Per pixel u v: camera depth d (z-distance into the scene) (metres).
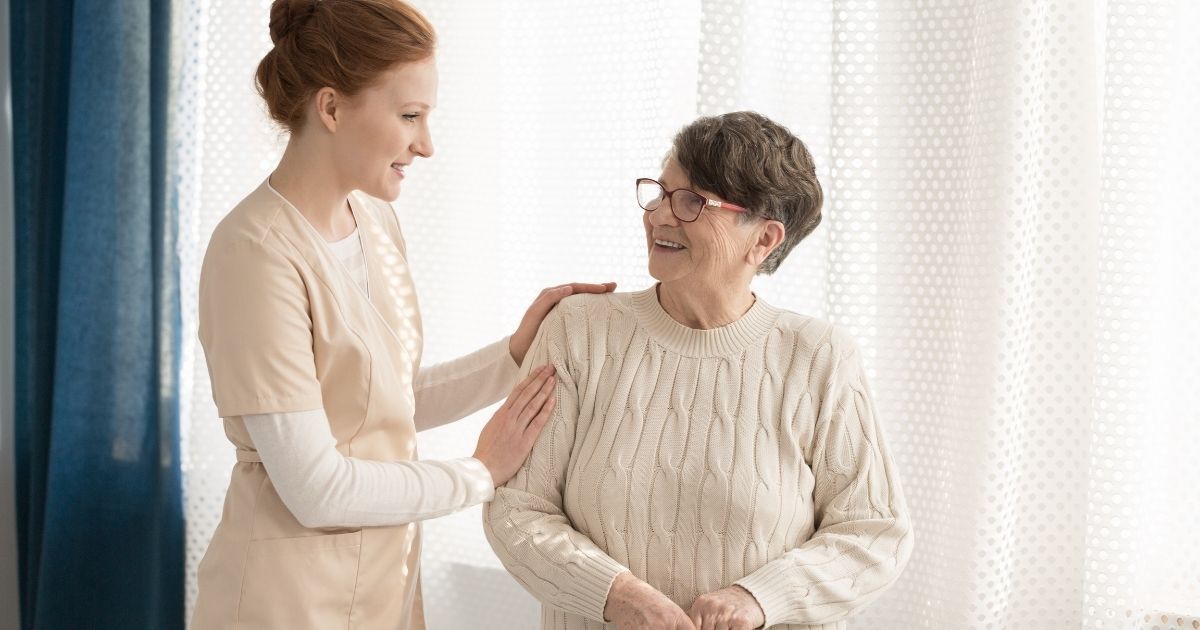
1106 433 1.79
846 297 1.96
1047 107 1.81
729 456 1.50
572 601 1.46
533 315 1.77
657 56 2.04
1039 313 1.85
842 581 1.47
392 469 1.51
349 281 1.57
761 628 1.43
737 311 1.58
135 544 2.50
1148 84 1.75
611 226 2.14
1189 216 1.82
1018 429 1.86
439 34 2.21
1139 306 1.77
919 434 1.97
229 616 1.52
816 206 1.54
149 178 2.45
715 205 1.48
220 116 2.35
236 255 1.46
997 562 1.86
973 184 1.85
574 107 2.17
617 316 1.60
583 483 1.53
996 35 1.81
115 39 2.42
